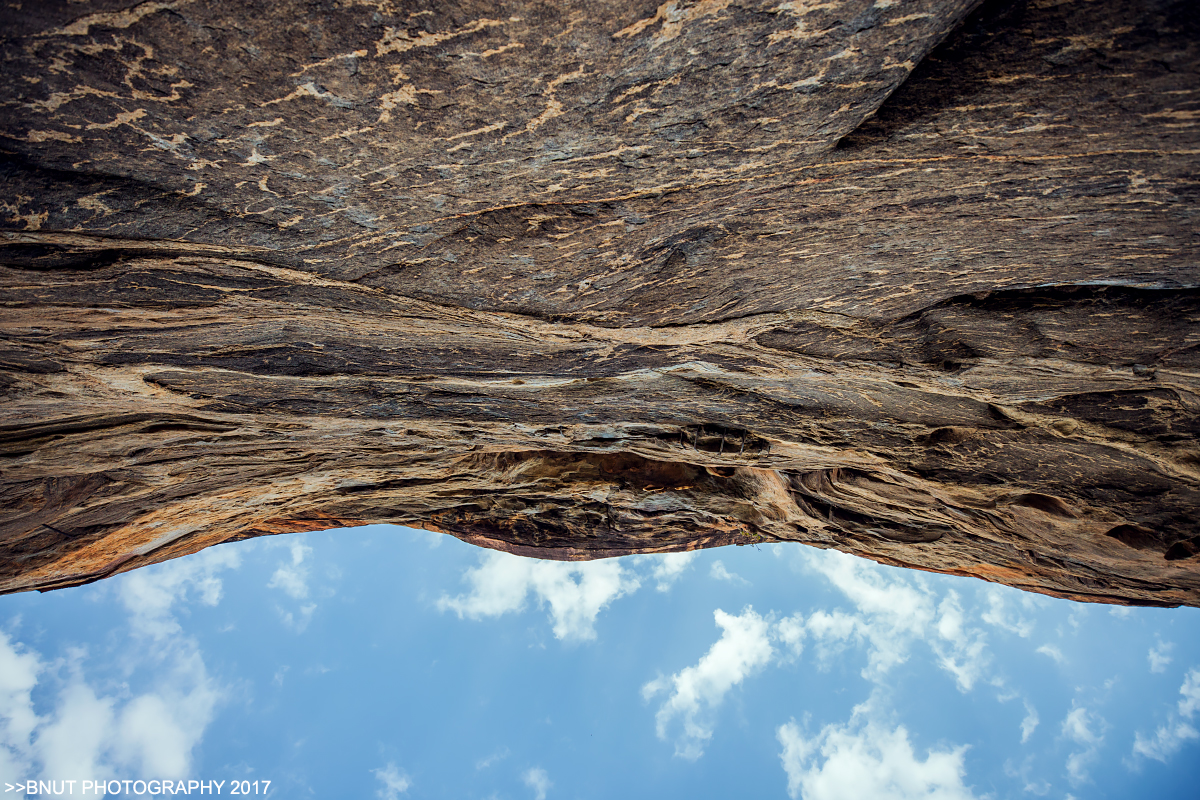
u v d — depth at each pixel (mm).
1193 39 2148
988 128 2691
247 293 4180
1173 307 4410
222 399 7020
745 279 4395
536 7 1990
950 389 6297
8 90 2164
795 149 2840
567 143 2678
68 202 2850
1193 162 2830
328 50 2105
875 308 4957
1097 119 2582
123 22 1945
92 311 4395
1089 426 6434
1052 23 2201
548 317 4852
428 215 3242
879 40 2248
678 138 2699
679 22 2104
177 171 2711
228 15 1953
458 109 2416
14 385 5758
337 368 6387
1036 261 4027
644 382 7207
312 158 2678
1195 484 6793
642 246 3777
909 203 3354
